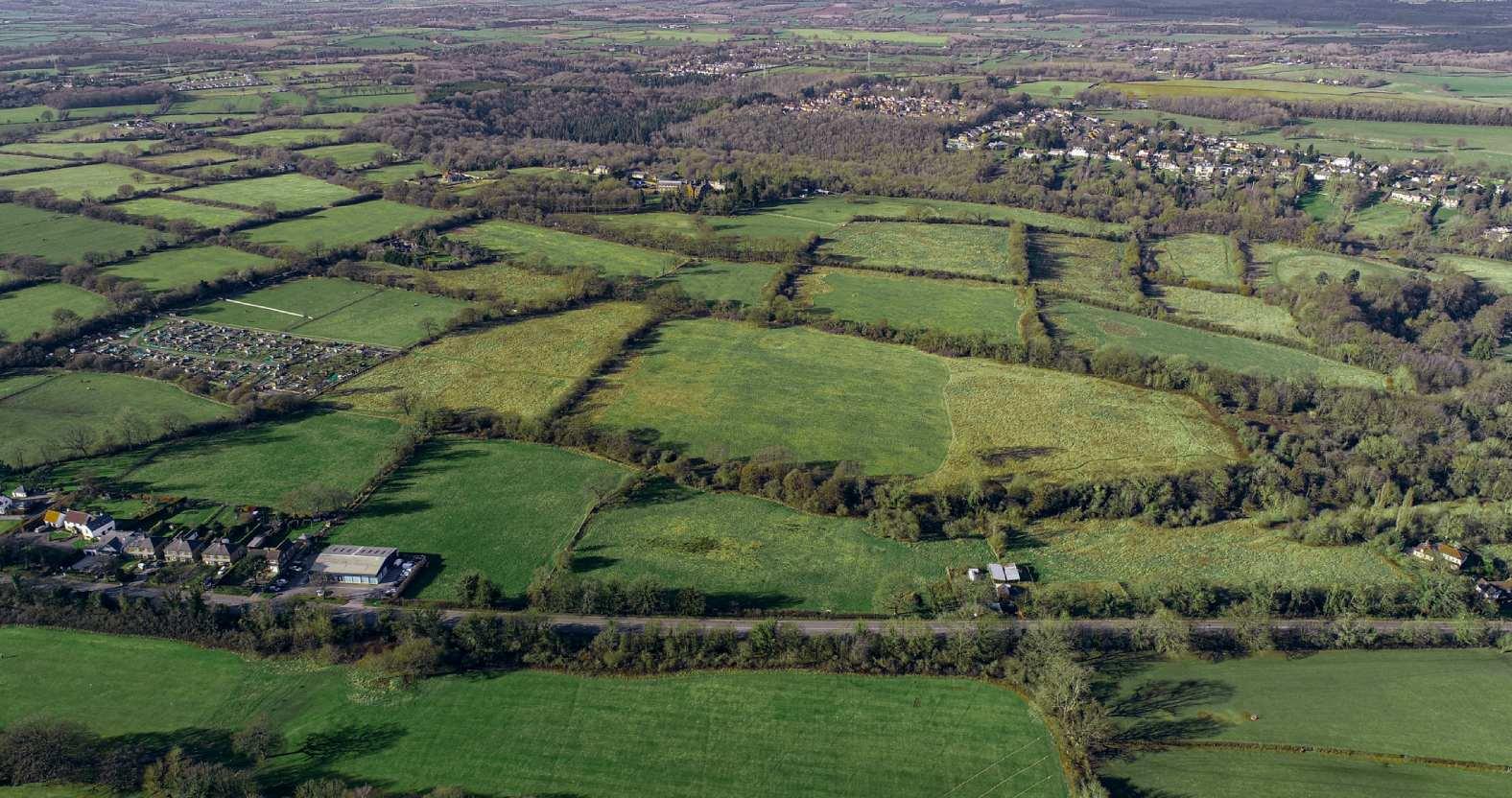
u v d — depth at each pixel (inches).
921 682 4852.4
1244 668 4987.7
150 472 6658.5
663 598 5442.9
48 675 4773.6
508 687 4773.6
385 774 4237.2
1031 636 5032.0
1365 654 5103.3
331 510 6215.6
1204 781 4296.3
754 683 4825.3
